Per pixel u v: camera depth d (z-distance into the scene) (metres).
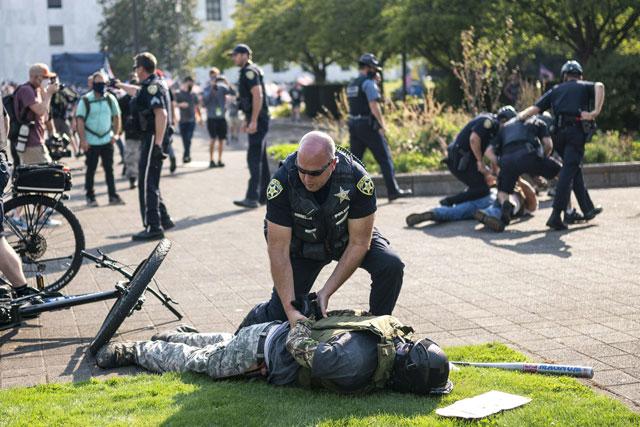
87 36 60.97
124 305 5.37
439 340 5.68
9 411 4.37
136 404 4.41
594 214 9.99
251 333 4.74
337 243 4.92
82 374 5.14
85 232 10.29
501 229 9.66
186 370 4.97
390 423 4.08
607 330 5.86
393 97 29.52
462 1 23.88
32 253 7.13
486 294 6.90
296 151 4.85
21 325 6.24
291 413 4.23
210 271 7.95
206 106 18.16
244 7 43.41
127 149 14.48
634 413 4.24
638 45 23.75
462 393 4.53
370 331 4.51
